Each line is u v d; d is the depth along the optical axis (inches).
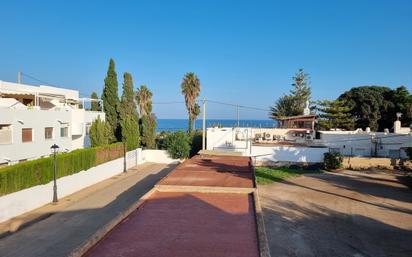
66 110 1258.0
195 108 2190.0
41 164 841.5
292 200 917.8
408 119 2372.0
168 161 1716.3
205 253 293.4
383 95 2603.3
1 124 926.4
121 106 1720.0
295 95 3056.1
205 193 545.6
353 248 578.6
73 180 1021.2
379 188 1098.7
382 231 672.4
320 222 724.7
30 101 1386.6
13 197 743.1
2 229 667.4
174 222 384.2
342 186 1128.2
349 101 2541.8
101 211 816.3
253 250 301.6
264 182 1166.3
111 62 1680.6
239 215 416.5
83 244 294.2
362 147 1641.2
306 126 2087.8
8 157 942.4
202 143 1749.5
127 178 1290.6
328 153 1501.0
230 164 927.7
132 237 331.6
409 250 574.2
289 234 639.1
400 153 1599.4
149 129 1807.3
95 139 1286.9
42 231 664.4
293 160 1577.3
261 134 1941.4
